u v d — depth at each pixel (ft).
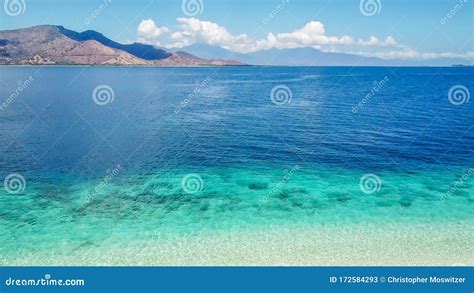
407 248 42.55
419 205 56.34
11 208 55.26
